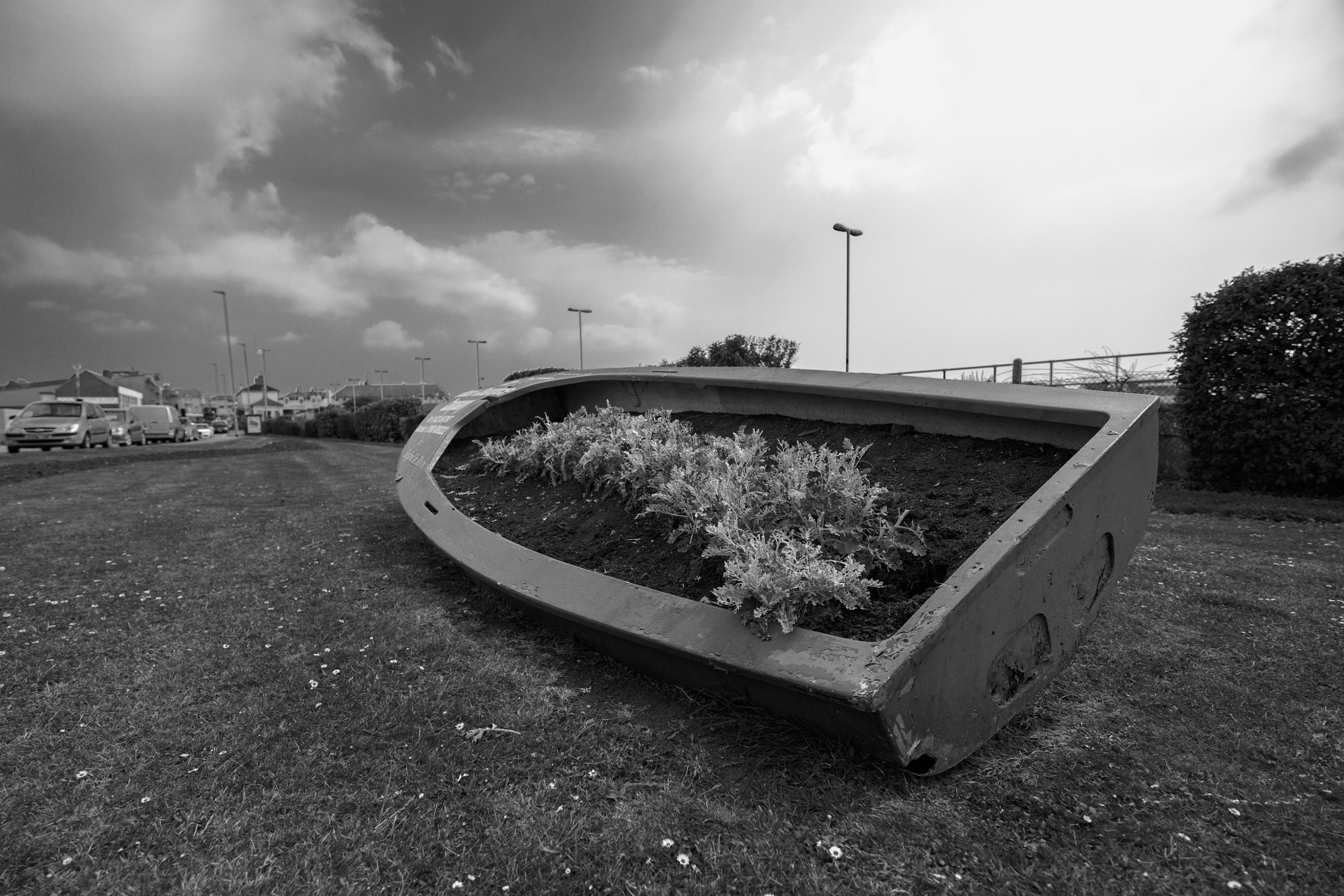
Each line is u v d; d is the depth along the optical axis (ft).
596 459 14.19
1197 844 6.50
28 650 11.19
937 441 12.14
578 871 6.16
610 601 9.51
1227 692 9.74
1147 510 10.09
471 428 21.25
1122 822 6.81
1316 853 6.38
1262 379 32.76
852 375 13.69
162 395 335.67
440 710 9.09
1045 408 10.53
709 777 7.54
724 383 16.07
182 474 43.14
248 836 6.63
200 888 5.95
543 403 22.80
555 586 10.45
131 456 58.59
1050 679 8.61
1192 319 35.40
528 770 7.70
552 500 14.61
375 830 6.70
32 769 7.75
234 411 188.34
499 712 9.02
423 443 20.02
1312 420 31.32
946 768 7.34
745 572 8.12
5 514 25.53
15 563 17.33
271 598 14.16
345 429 127.03
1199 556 18.62
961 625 7.10
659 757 7.93
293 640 11.68
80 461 50.90
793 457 11.18
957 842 6.53
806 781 7.43
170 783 7.49
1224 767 7.82
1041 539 7.93
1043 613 8.23
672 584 9.71
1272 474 33.42
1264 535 22.62
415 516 15.37
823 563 8.19
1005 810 7.01
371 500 28.96
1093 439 9.13
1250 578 15.99
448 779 7.55
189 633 12.01
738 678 7.78
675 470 11.62
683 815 6.92
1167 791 7.35
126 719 8.89
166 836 6.63
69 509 26.84
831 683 6.66
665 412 16.97
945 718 7.18
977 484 10.22
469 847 6.47
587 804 7.12
